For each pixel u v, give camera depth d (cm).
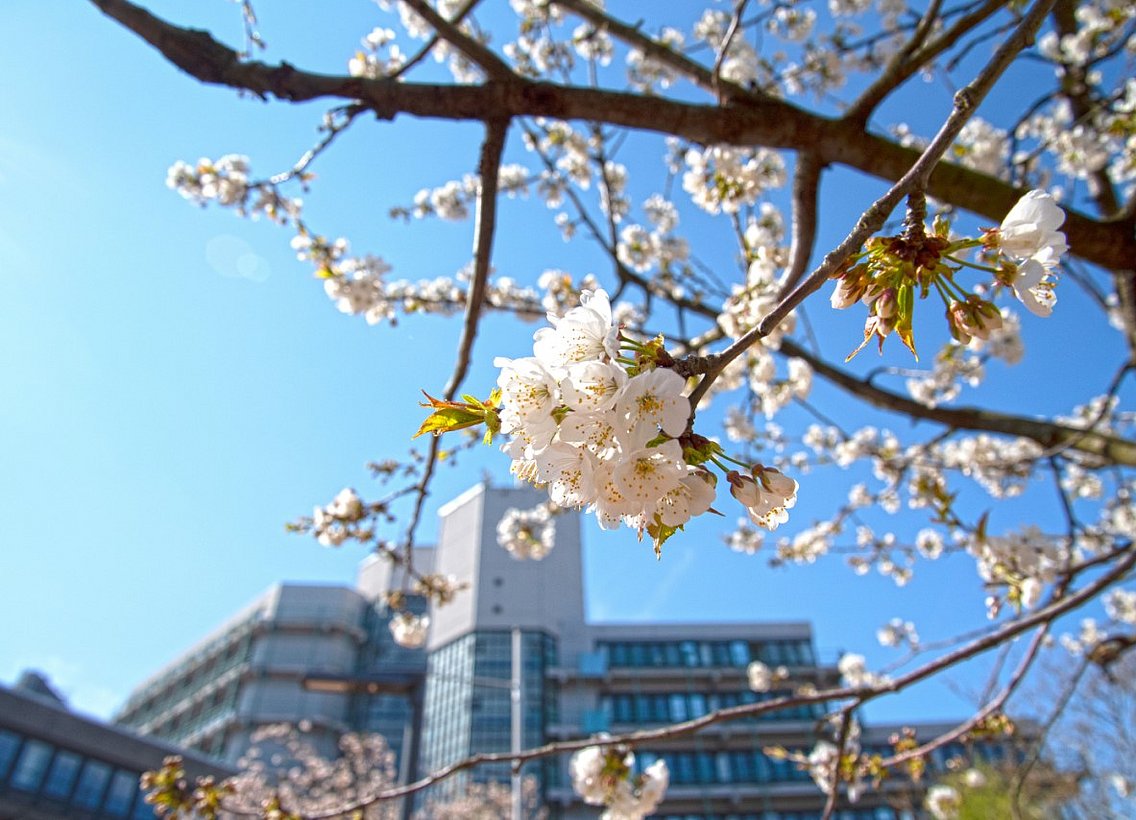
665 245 669
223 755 3594
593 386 139
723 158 405
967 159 700
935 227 158
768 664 3519
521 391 145
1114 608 977
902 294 152
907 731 482
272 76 405
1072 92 571
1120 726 1432
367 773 2459
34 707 2364
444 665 3469
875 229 149
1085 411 863
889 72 396
